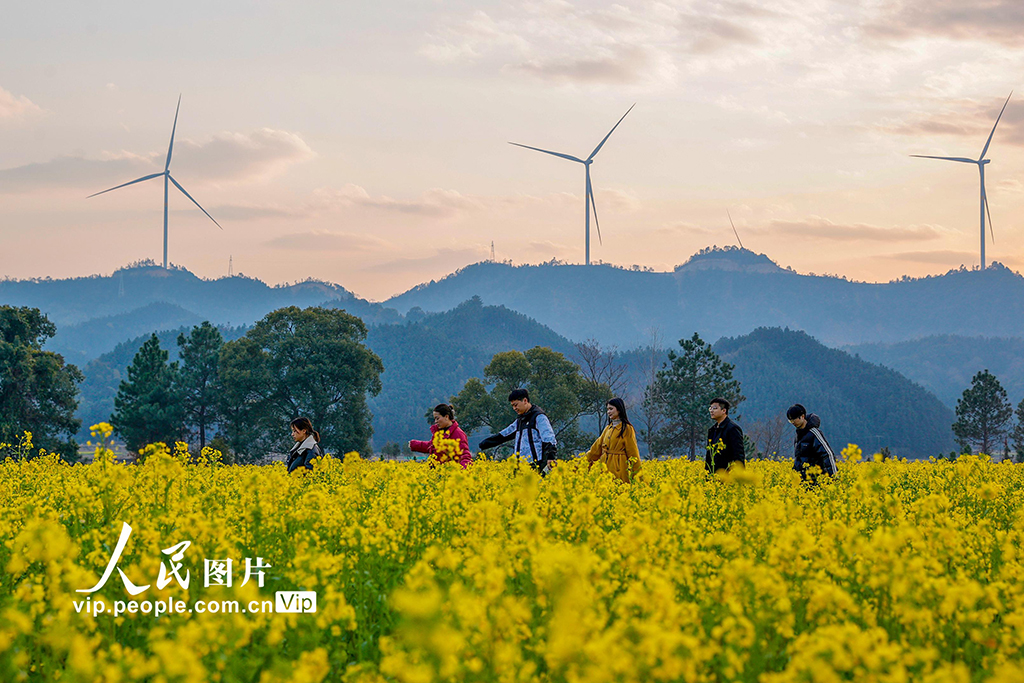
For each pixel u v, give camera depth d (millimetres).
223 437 80250
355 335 81125
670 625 4016
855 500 8297
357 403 77688
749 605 4469
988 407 90250
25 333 70250
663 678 3562
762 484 11695
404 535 6699
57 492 9508
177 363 85375
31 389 67312
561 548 5023
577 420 68938
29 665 4438
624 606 4168
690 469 14781
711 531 7672
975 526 7344
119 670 3629
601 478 10172
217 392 82750
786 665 4316
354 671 4070
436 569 5535
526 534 5527
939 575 5434
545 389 67312
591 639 3812
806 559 5414
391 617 4945
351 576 5613
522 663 3871
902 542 5402
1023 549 6516
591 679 3467
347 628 4773
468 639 3939
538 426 12969
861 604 4926
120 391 81438
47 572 5027
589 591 4387
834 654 3619
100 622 4766
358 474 11164
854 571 5398
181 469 8383
